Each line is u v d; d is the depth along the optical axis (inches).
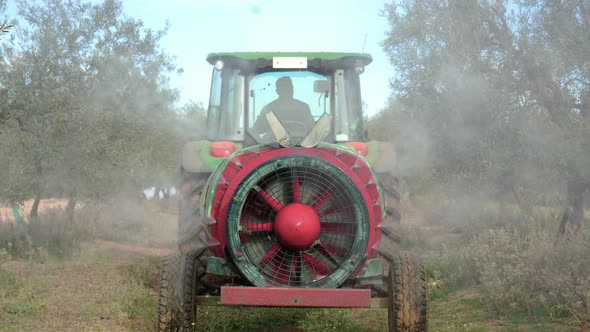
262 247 185.6
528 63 304.5
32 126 346.6
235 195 179.6
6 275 297.7
